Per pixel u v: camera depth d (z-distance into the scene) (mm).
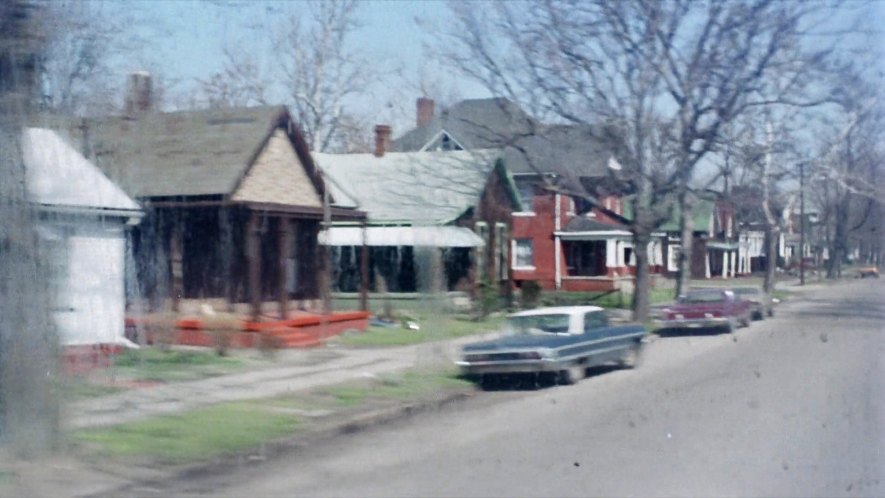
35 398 11164
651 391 18219
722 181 54000
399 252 37812
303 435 13453
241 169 26484
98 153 23750
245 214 27266
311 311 29891
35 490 10039
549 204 49781
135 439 12477
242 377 18828
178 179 26406
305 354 22984
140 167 26391
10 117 11234
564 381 19516
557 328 20031
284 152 29188
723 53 30781
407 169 39062
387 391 17469
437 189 38531
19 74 11297
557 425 14500
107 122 23484
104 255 21391
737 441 12859
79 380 17125
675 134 32281
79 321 20500
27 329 11148
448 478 10805
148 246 26828
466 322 32531
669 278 64812
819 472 10875
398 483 10594
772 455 11883
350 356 22734
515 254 50344
